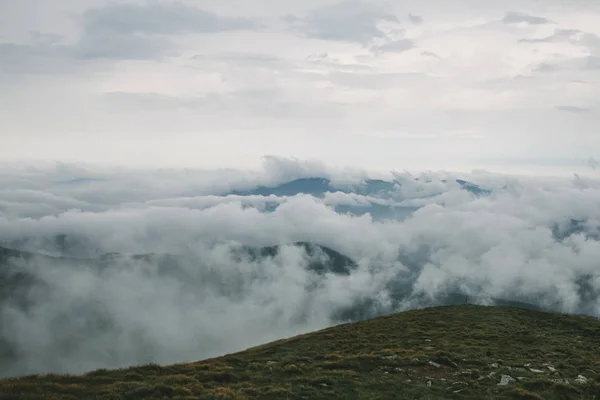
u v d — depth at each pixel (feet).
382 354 123.24
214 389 82.89
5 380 84.64
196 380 89.86
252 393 82.89
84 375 93.04
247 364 112.16
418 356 117.50
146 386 81.00
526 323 195.72
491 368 110.93
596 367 115.34
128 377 91.25
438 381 97.50
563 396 88.33
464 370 107.65
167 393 79.00
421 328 180.96
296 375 98.73
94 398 75.51
